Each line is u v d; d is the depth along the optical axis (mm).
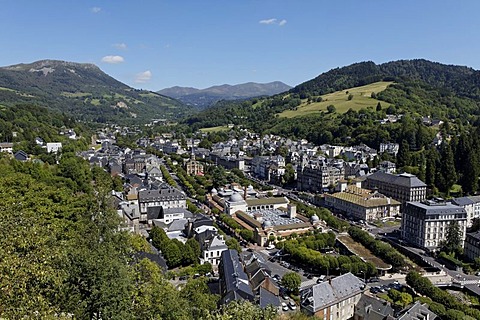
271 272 199375
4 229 83188
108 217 172750
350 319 159500
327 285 155000
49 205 172125
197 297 131000
